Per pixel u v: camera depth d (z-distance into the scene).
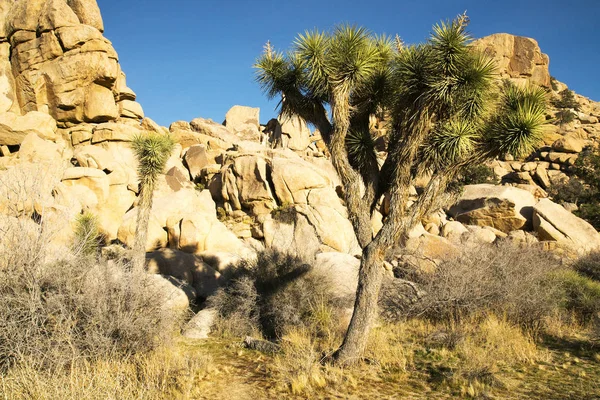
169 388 5.40
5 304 5.50
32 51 27.28
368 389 5.71
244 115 36.06
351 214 7.29
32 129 24.73
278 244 16.89
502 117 6.98
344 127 7.33
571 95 62.25
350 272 11.70
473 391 5.46
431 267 13.61
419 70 7.02
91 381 4.66
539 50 63.22
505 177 38.69
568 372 6.43
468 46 7.00
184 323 9.88
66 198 15.95
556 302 9.65
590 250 17.19
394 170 7.05
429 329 8.90
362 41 7.41
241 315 9.69
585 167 35.44
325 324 9.03
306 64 7.36
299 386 5.58
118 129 25.03
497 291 9.25
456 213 22.33
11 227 6.09
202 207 19.66
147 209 11.35
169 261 13.10
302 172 19.25
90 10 29.47
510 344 7.53
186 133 27.75
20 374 4.89
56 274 6.06
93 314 6.11
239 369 6.58
